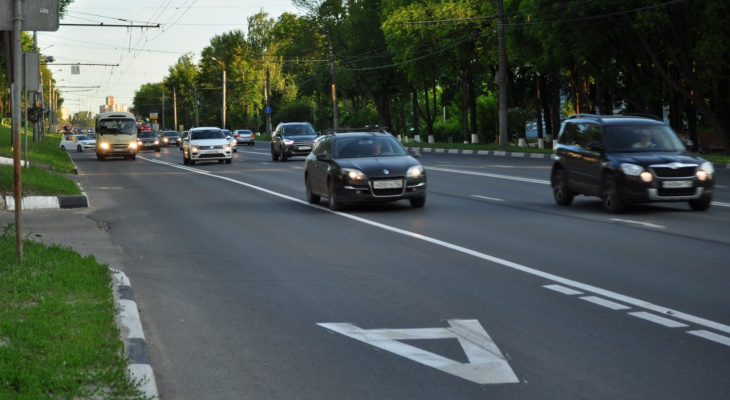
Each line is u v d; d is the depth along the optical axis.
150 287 8.92
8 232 11.52
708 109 37.22
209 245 12.12
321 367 5.90
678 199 15.47
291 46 83.88
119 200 20.09
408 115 106.12
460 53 59.34
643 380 5.49
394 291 8.59
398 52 63.16
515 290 8.54
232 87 130.12
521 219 14.98
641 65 43.69
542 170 29.30
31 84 11.02
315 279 9.32
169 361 6.09
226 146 39.97
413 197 16.83
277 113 119.06
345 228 14.01
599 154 16.22
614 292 8.36
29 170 22.62
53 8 9.02
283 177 28.39
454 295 8.34
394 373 5.75
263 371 5.82
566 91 65.00
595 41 40.16
